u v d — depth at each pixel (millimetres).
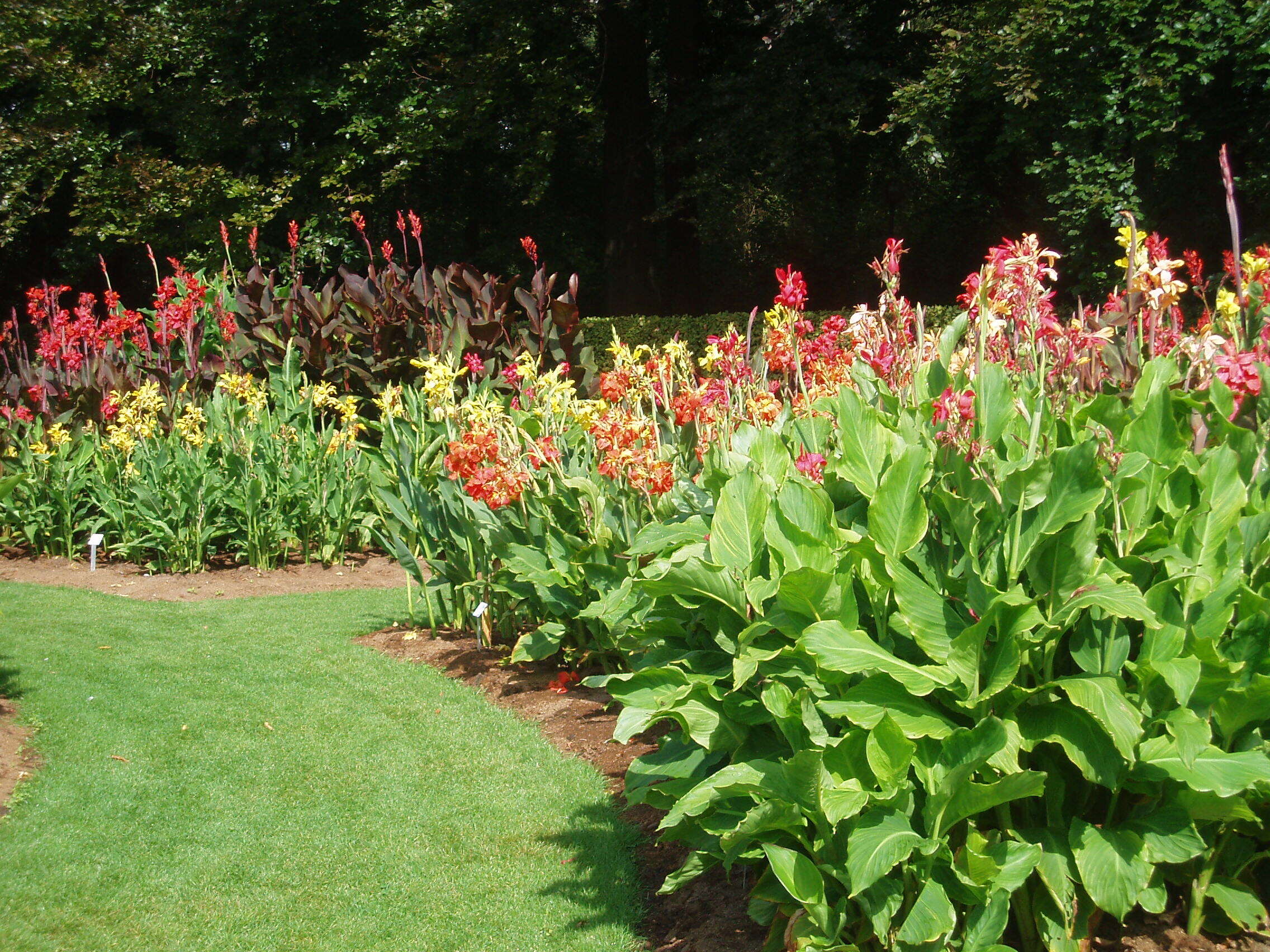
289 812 4012
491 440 5059
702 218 23578
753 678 3043
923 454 2748
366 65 18281
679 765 3213
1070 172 13617
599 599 5027
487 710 5121
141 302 24406
